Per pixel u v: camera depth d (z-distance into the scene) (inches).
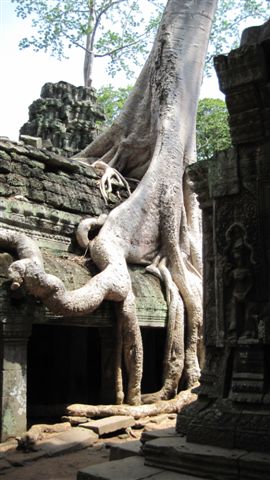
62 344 421.7
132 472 157.5
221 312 184.1
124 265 381.1
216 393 178.1
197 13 533.3
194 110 512.4
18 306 294.8
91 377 440.5
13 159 359.9
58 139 620.7
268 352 173.2
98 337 450.6
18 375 289.4
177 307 411.5
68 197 401.4
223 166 190.4
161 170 460.4
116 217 411.5
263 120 181.5
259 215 179.3
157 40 525.7
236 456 150.4
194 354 416.5
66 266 354.3
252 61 177.8
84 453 261.0
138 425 318.7
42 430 288.2
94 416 323.3
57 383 415.2
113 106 1047.0
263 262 177.2
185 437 178.2
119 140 529.3
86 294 322.0
